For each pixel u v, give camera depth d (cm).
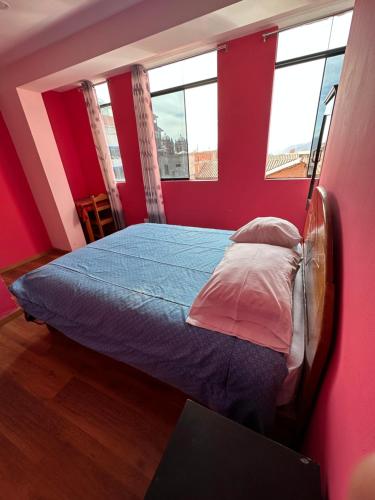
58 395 140
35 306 163
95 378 149
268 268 113
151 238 216
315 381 82
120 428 122
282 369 88
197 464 66
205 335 103
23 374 155
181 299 127
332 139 139
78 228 346
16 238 317
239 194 288
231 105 248
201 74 258
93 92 300
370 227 56
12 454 113
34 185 315
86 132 350
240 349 95
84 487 101
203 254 179
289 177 261
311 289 107
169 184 327
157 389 140
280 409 102
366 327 49
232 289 106
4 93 266
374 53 72
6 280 288
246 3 152
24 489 102
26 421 127
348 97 106
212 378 100
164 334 110
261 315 99
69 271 163
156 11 173
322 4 175
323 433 71
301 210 261
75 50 214
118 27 189
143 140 300
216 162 301
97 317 131
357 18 108
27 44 217
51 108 331
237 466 65
